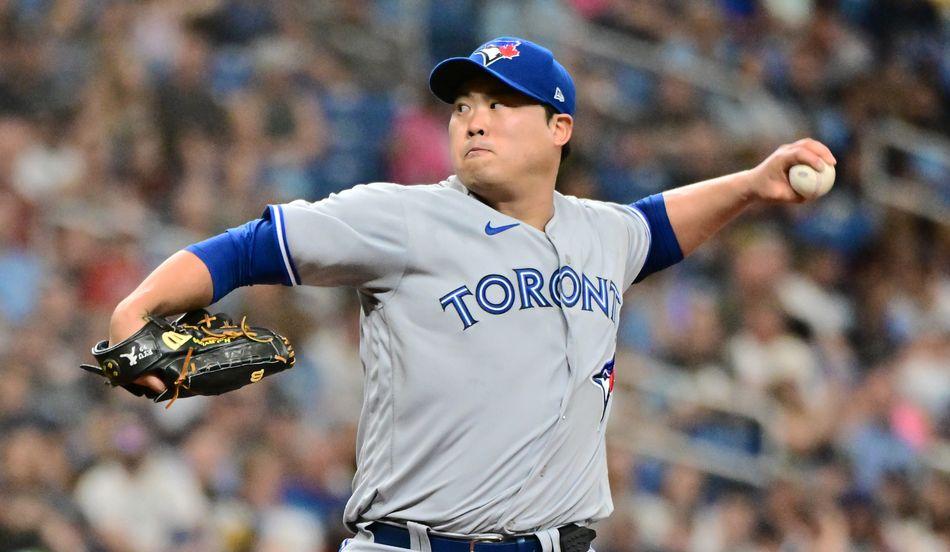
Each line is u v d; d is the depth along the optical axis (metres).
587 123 44.84
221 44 39.44
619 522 31.91
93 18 37.62
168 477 28.06
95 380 29.06
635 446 34.25
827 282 46.59
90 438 27.83
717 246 43.56
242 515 28.47
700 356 39.03
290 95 38.97
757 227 45.78
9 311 30.27
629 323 38.41
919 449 40.69
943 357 44.69
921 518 39.19
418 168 40.31
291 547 28.55
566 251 11.82
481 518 11.31
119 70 36.22
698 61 49.53
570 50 46.22
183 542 27.56
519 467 11.34
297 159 37.97
